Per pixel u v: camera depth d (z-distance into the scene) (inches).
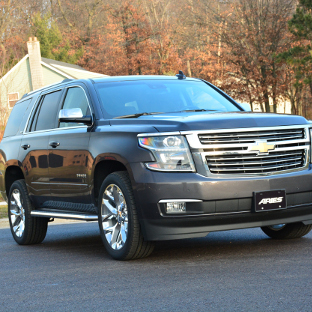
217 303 155.5
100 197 242.8
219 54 2089.1
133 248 225.9
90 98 269.6
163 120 224.8
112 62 2546.8
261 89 1915.6
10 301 176.6
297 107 1998.0
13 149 331.0
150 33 2482.8
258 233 302.8
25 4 2630.4
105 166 250.1
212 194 210.8
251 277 186.2
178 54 2610.7
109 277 201.9
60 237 348.5
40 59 1753.2
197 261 222.5
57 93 306.2
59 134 280.8
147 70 2476.6
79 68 2105.1
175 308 153.6
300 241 262.4
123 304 162.1
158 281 189.3
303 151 230.7
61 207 289.3
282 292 163.6
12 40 1697.8
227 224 216.4
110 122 249.0
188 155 213.6
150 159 215.9
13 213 331.9
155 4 2578.7
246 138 218.4
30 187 310.2
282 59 1290.6
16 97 1711.4
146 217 216.4
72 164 264.4
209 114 236.7
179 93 282.4
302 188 225.5
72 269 224.8
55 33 2716.5
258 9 1905.8
